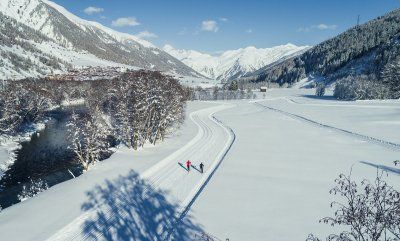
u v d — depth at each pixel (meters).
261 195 43.81
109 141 78.12
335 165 57.97
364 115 123.50
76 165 66.06
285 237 32.75
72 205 40.22
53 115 118.69
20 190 54.22
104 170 54.16
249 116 131.12
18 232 33.72
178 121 92.19
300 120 118.38
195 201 42.03
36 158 70.38
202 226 35.44
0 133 84.44
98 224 36.03
